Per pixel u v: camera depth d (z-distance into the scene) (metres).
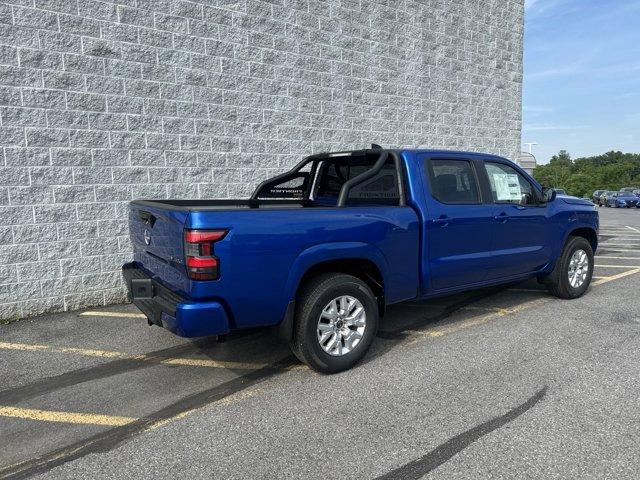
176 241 3.75
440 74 10.31
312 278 4.23
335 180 5.84
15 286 5.81
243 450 3.09
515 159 12.24
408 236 4.70
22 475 2.86
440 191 5.07
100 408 3.68
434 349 4.80
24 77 5.71
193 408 3.67
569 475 2.78
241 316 3.77
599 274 8.48
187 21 6.85
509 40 11.78
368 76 9.05
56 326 5.60
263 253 3.77
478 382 4.03
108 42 6.24
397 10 9.41
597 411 3.51
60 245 6.08
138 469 2.90
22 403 3.77
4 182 5.67
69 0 5.94
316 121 8.38
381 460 2.96
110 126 6.34
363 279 4.66
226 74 7.27
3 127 5.62
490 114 11.48
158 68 6.66
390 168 5.03
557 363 4.39
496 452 3.02
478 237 5.30
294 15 7.95
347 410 3.59
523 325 5.52
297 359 4.62
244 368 4.42
